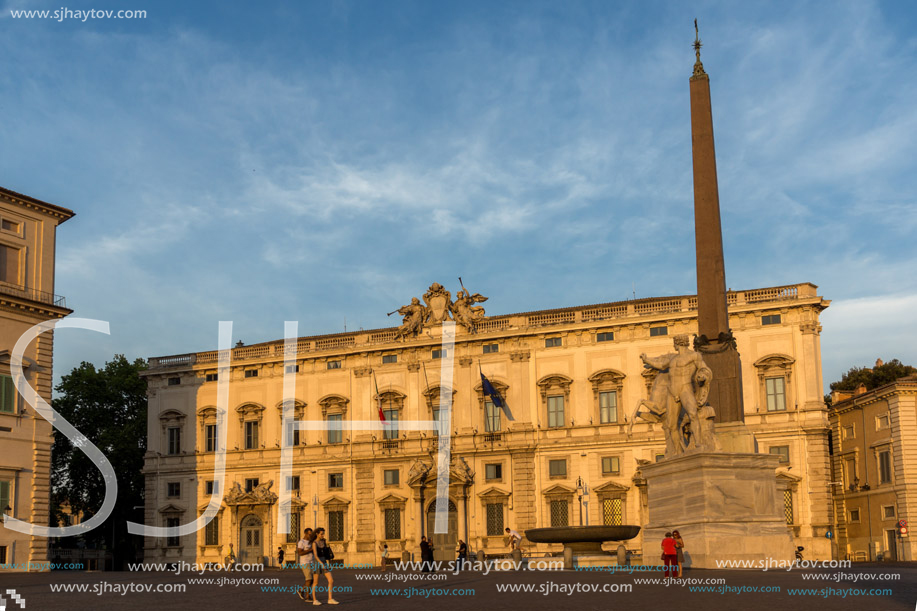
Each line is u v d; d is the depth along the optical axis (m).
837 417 83.06
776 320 73.38
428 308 82.69
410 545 78.69
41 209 63.25
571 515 75.25
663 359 37.44
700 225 40.91
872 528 75.94
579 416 76.81
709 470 34.41
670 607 21.64
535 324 79.69
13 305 59.66
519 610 21.80
